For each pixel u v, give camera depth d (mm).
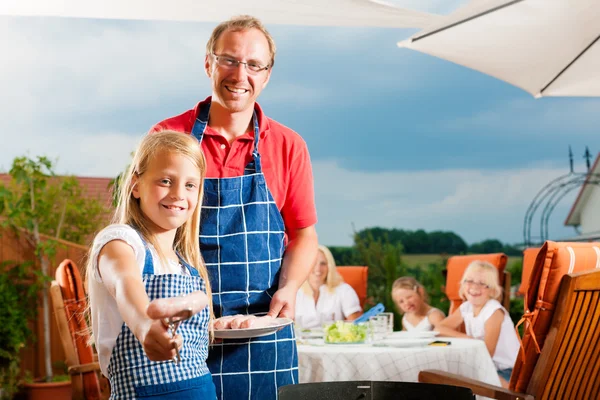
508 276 4645
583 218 14695
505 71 4047
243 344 2121
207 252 2127
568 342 2420
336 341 3270
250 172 2188
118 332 1523
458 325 4617
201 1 3670
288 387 1840
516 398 2420
